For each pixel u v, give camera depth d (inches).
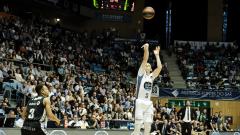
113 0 1723.7
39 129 383.9
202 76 1465.3
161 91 1347.2
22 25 1290.6
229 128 1177.4
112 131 780.0
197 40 1787.6
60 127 771.4
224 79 1428.4
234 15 1742.1
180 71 1523.1
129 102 1091.3
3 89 853.8
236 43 1685.5
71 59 1312.7
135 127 463.5
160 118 987.9
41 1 1416.1
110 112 976.9
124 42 1632.6
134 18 1732.3
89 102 960.9
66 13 1581.0
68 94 951.0
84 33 1589.6
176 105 1341.0
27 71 1016.2
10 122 730.8
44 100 386.6
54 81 999.6
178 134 909.8
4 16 1322.6
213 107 1347.2
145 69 465.4
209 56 1583.4
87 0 1680.6
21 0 1384.1
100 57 1455.5
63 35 1472.7
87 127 820.6
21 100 854.5
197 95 1346.0
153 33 1781.5
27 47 1146.0
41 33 1336.1
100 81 1200.8
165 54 1646.2
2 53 1001.5
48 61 1159.6
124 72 1455.5
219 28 1747.0
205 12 1779.0
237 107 1344.7
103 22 1716.3
